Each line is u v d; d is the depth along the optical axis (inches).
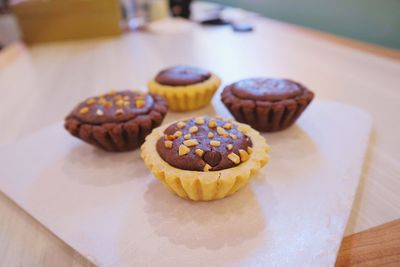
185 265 4.5
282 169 6.4
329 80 10.8
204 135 6.0
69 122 7.1
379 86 10.1
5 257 4.9
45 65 14.1
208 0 32.0
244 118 7.6
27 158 7.2
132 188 6.1
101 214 5.5
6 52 16.3
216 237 4.9
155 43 16.6
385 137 7.4
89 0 16.9
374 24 15.6
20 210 5.9
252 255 4.6
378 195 5.7
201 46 15.6
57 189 6.2
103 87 11.3
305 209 5.4
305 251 4.6
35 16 16.8
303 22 20.0
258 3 23.9
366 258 4.5
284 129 7.8
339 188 5.8
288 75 11.4
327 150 6.9
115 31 18.2
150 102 7.6
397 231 4.8
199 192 5.4
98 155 7.3
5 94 11.2
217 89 9.3
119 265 4.6
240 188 5.9
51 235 5.3
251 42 15.8
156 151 6.0
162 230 5.1
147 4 21.0
